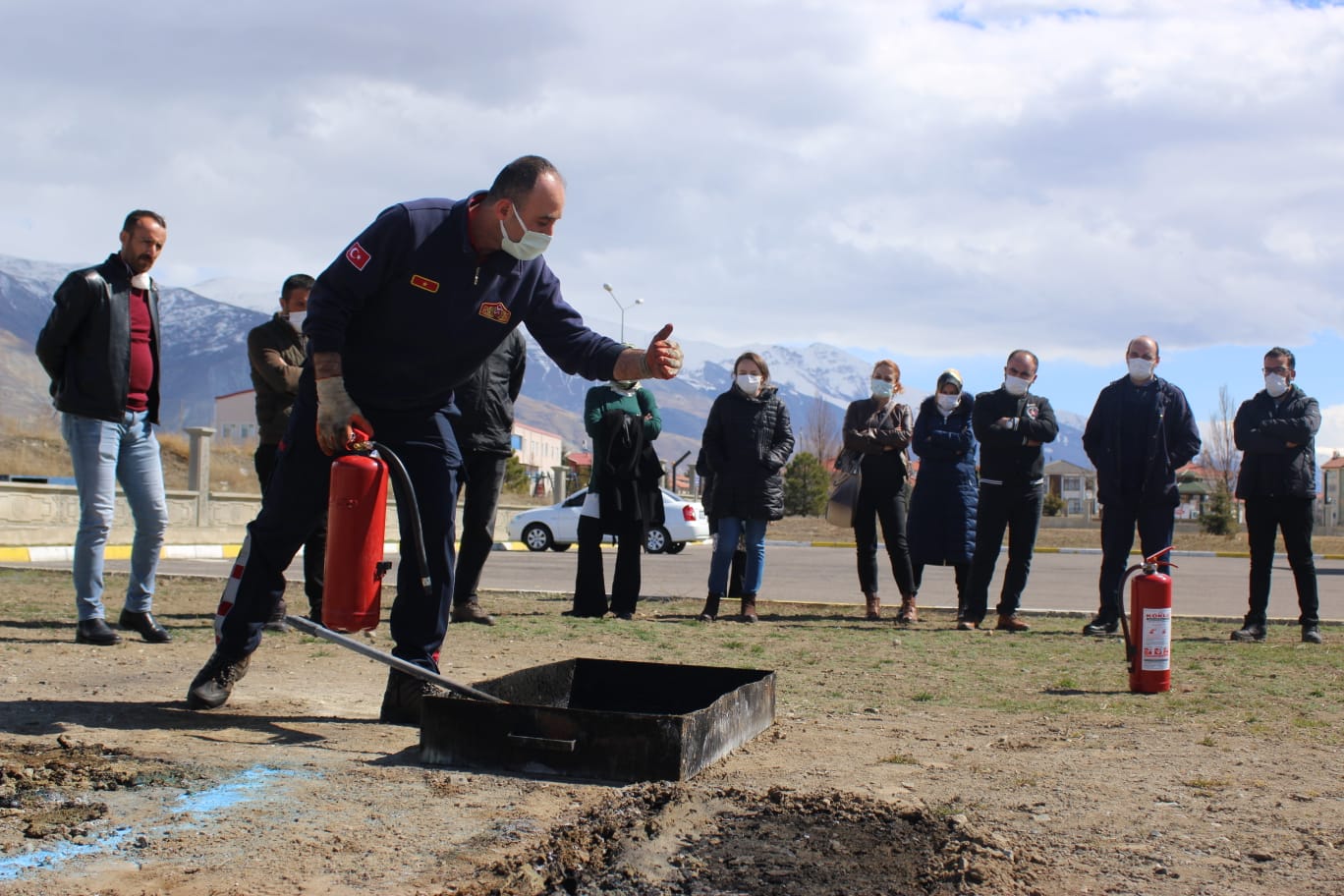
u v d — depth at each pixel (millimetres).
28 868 2572
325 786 3275
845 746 3980
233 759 3557
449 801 3152
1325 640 7746
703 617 8391
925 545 8727
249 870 2574
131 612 6199
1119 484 7910
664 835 2834
